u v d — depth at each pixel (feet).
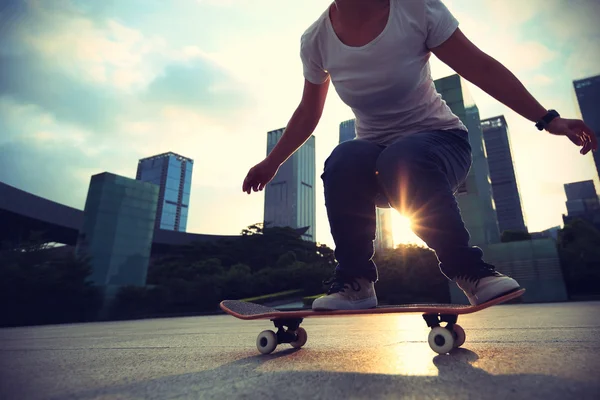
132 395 1.93
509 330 5.65
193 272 116.06
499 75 3.35
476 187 61.36
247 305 4.31
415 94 3.85
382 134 4.13
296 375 2.25
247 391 1.85
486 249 57.62
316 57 4.21
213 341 6.18
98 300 69.97
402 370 2.23
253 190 4.76
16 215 107.65
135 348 5.33
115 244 78.69
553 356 2.51
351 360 2.84
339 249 3.71
